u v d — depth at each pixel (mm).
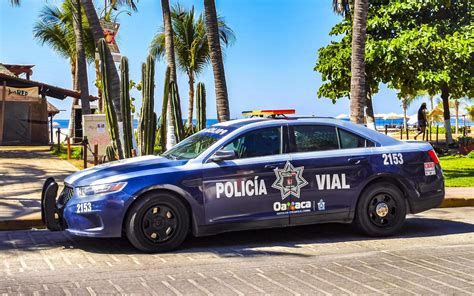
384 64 21328
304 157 7598
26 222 9023
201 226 7199
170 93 13414
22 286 5566
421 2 21594
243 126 7609
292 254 6934
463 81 21203
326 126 7863
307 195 7559
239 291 5371
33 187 12477
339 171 7684
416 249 7172
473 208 10906
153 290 5426
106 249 7289
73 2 22672
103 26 15570
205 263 6508
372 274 5965
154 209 7051
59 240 7910
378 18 22172
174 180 7078
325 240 7789
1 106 25156
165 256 6895
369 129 8086
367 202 7836
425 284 5582
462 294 5258
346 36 23125
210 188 7203
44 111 26312
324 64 22812
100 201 6934
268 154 7523
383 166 7855
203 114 12906
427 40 20141
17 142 25594
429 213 10242
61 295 5273
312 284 5598
